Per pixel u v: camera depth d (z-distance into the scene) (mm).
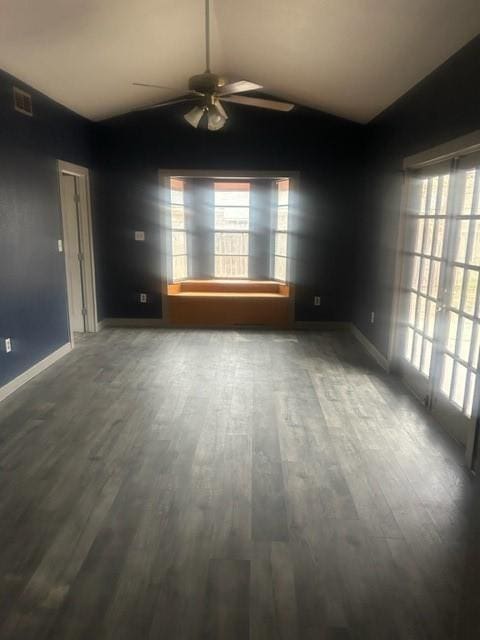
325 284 6152
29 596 1900
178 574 2021
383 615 1831
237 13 3461
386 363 4598
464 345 3115
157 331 6043
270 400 3844
